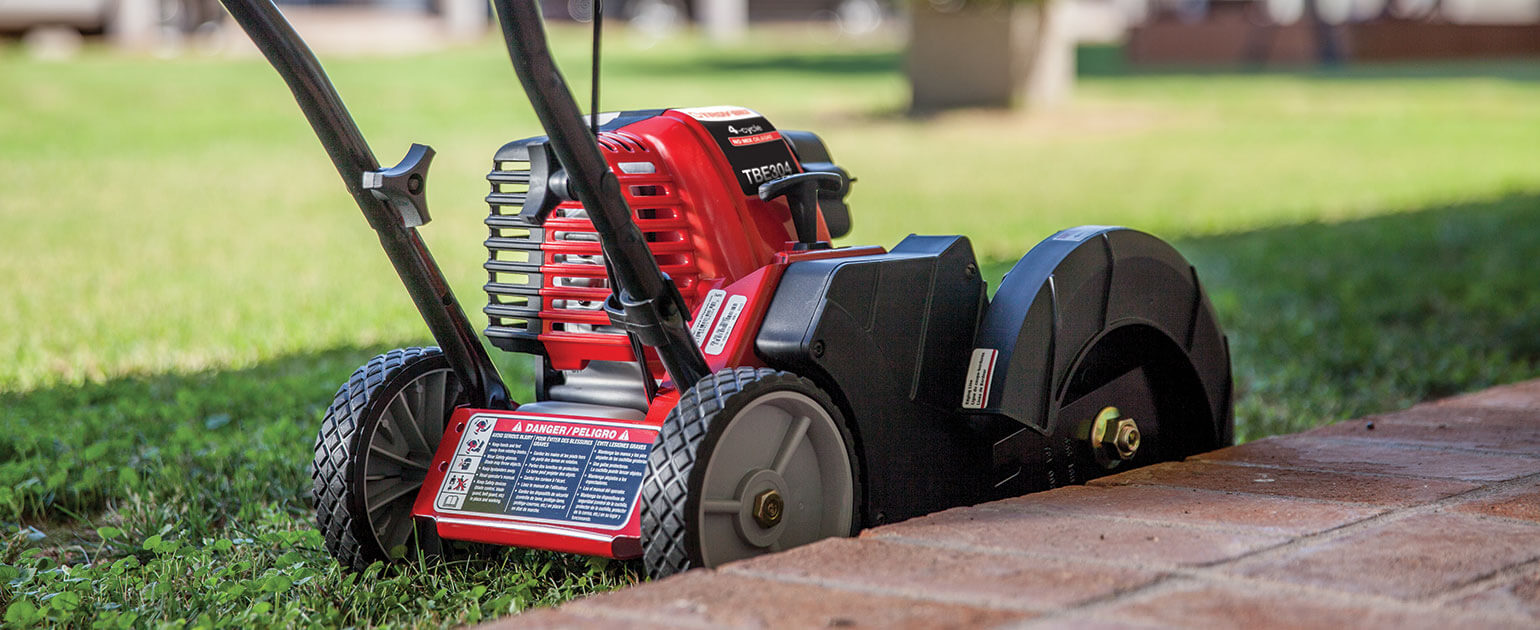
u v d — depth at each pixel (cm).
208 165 1420
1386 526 291
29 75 2167
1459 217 1024
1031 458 337
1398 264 827
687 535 269
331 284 826
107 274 862
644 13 4419
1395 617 233
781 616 238
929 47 1831
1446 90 2202
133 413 492
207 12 3162
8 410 506
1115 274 342
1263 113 1875
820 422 291
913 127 1695
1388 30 3009
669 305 278
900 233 966
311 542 334
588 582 313
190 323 702
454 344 323
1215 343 376
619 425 298
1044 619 234
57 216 1109
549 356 321
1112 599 244
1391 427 404
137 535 365
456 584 308
